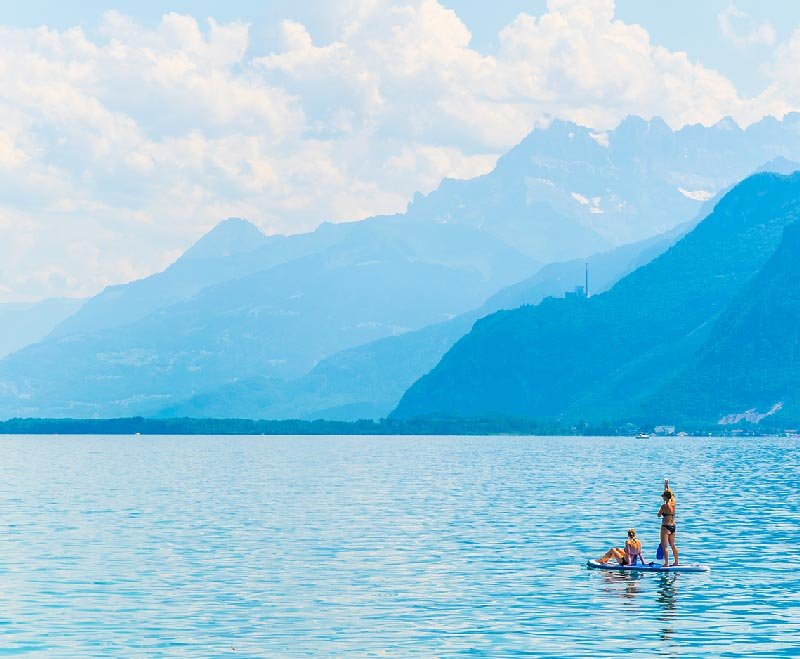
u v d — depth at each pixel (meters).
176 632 79.44
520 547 120.88
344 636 78.06
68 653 73.75
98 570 105.44
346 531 136.88
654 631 79.44
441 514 158.88
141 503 182.25
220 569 106.00
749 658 72.19
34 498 194.75
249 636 78.12
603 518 151.12
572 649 74.50
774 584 97.31
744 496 189.88
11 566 108.12
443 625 81.38
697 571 103.56
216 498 193.00
